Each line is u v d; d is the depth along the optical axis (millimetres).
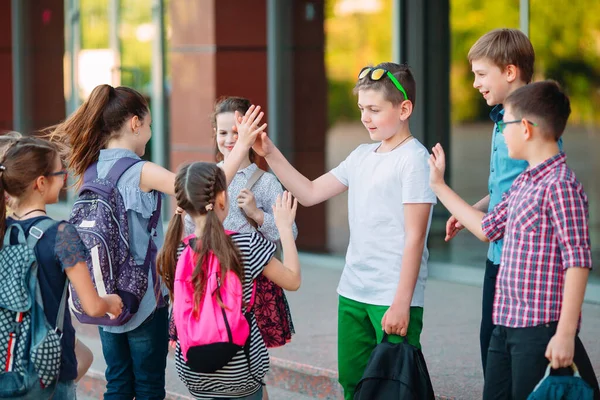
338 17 9531
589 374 3355
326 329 6355
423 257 4105
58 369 3643
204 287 3625
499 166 3949
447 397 4828
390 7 9281
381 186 4051
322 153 9609
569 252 3250
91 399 6133
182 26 9453
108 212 4105
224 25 9133
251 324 3781
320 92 9562
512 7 9445
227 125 4648
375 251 4082
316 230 9461
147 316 4215
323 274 8438
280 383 5668
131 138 4352
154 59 10516
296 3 9328
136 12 10766
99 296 3789
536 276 3352
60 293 3680
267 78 9328
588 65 9984
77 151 4305
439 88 9656
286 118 9352
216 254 3609
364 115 4066
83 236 4035
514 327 3395
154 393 4324
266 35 9289
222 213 3717
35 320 3600
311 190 4375
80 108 4336
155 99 10562
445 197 3766
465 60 9711
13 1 12867
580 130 12570
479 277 7902
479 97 10422
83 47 11695
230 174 4121
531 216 3357
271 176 4656
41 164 3705
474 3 9430
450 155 10531
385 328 3906
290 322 4586
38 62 12617
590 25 9844
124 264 4129
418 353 3879
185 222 4488
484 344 4117
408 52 9055
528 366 3367
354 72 9664
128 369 4395
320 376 5438
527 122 3393
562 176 3330
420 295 4098
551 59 9656
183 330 3654
